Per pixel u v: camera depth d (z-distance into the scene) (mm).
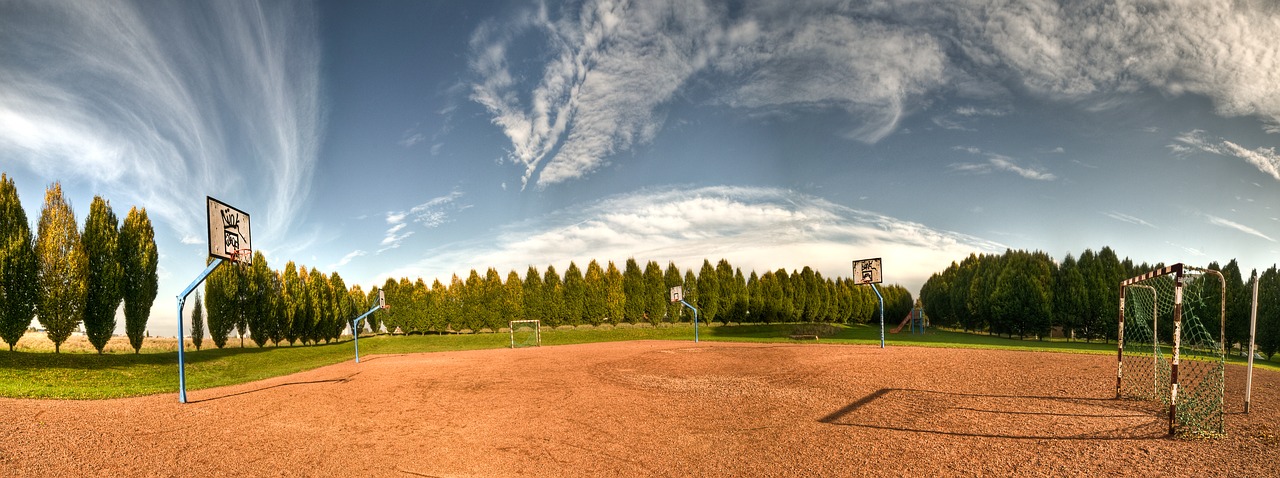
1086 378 13695
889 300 54656
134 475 6887
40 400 11234
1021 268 32781
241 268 28609
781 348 23422
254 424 9758
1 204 17984
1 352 17969
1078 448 7793
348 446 8344
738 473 6984
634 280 41594
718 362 18406
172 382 16500
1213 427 8906
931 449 7809
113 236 20828
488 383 14508
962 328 46875
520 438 8742
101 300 20188
